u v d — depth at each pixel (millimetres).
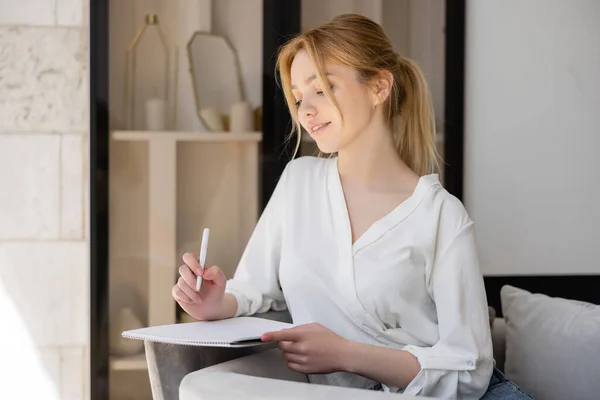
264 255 2012
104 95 2676
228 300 1884
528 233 2920
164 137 2725
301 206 1929
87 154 2740
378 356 1635
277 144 2768
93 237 2680
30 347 2742
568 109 2916
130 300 2709
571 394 2025
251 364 1639
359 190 1889
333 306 1831
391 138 1920
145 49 2705
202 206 2756
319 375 1795
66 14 2717
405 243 1798
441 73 2830
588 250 2936
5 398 2740
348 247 1827
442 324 1749
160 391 1681
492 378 1815
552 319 2115
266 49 2754
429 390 1656
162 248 2730
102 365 2689
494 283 2895
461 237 1796
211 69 2746
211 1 2738
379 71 1857
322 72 1809
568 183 2926
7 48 2705
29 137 2725
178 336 1620
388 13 2803
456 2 2818
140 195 2715
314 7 2775
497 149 2898
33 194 2732
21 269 2734
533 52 2896
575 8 2896
